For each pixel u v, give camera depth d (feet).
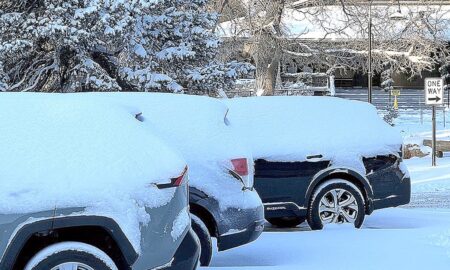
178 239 16.88
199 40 71.15
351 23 105.19
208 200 21.58
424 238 26.27
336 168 30.48
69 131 16.55
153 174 16.61
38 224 15.25
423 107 124.06
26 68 67.26
